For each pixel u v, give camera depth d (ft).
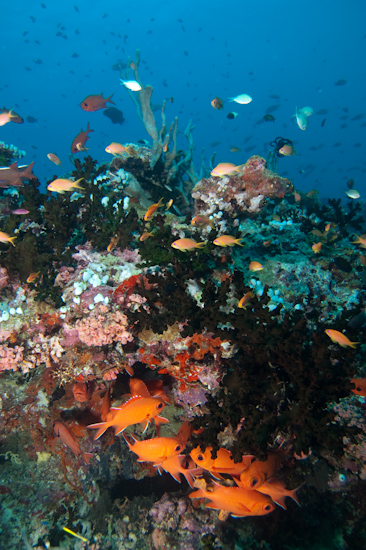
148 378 3.22
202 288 2.96
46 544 3.08
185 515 2.83
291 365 2.41
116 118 9.30
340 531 2.42
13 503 3.26
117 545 2.97
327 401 2.32
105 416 2.86
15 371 3.13
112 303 2.88
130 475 3.34
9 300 3.28
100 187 4.31
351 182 6.36
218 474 2.48
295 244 4.70
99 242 3.41
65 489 3.32
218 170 3.74
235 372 2.57
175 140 5.55
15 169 4.03
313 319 3.43
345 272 4.20
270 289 3.28
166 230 3.19
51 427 3.28
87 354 2.99
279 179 4.00
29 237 3.35
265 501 2.17
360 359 3.09
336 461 2.53
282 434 2.57
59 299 2.98
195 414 2.87
